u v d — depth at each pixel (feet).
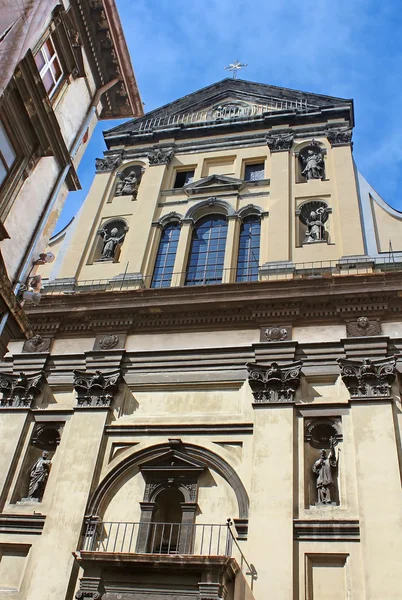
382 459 47.62
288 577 43.32
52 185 53.36
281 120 85.56
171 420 55.31
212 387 57.26
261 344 57.88
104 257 73.36
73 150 56.75
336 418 52.01
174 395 57.52
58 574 46.75
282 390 54.08
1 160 46.88
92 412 56.85
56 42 54.08
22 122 48.55
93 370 60.44
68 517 50.06
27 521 50.60
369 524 44.50
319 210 71.36
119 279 69.31
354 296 58.49
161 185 81.15
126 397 58.29
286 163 78.23
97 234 77.10
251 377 55.26
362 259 63.82
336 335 57.52
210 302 61.46
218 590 41.70
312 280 59.93
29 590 46.26
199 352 59.62
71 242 76.07
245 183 77.77
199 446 52.70
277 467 49.21
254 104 91.50
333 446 50.65
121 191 82.33
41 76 52.01
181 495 51.98
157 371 59.36
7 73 42.27
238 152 83.30
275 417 52.44
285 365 55.72
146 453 53.47
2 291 41.75
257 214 74.08
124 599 43.47
